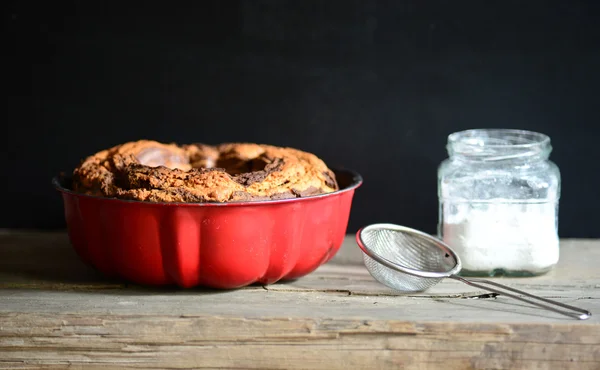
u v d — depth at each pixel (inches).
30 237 41.7
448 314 32.7
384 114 42.3
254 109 42.3
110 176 34.4
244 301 33.7
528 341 32.1
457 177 36.0
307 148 42.6
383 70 41.9
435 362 32.3
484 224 35.8
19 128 42.4
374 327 32.2
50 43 41.8
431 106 42.2
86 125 42.4
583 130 42.1
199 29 41.8
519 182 35.7
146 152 35.9
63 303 33.4
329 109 42.3
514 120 42.1
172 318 32.3
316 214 34.2
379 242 36.7
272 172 34.2
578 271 37.1
